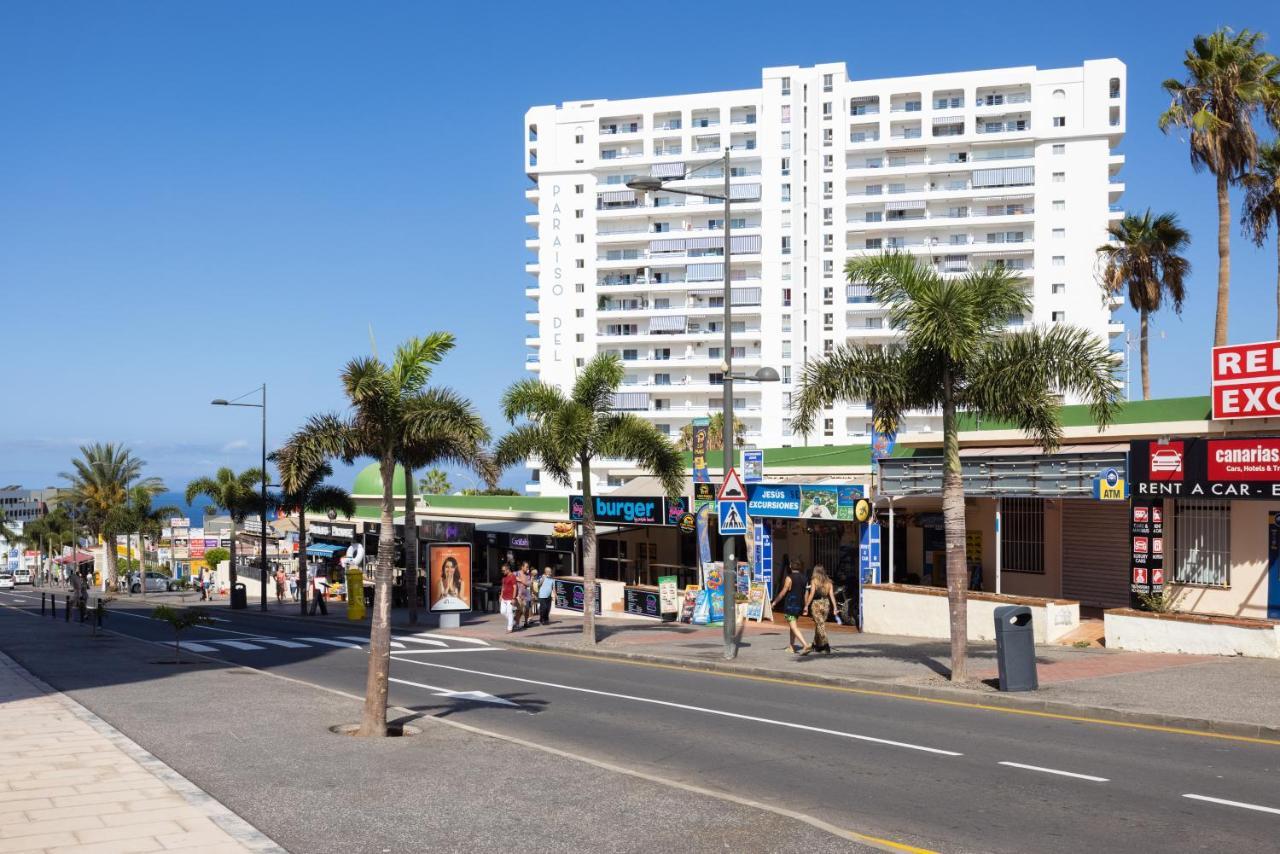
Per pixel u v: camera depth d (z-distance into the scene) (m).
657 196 101.75
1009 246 93.06
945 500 16.84
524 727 13.46
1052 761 10.94
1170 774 10.27
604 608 34.12
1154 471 20.05
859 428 94.94
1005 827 8.38
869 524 25.61
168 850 7.39
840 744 12.05
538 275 106.12
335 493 43.19
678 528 34.25
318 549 57.16
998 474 22.83
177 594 74.75
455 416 14.09
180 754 11.05
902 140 95.81
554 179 104.88
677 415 99.94
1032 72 93.75
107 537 88.25
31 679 18.39
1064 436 23.75
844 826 8.50
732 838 7.89
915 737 12.44
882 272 16.84
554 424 24.58
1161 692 14.73
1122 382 16.61
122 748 11.27
